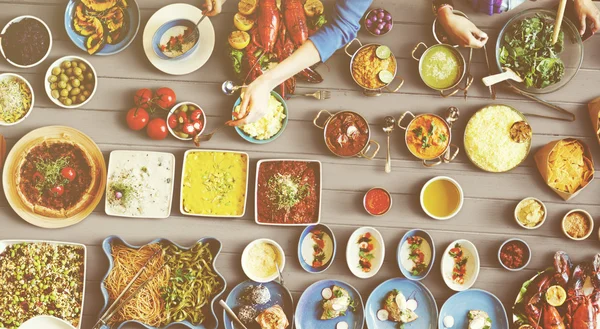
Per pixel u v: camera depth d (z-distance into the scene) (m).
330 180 2.24
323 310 2.22
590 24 2.20
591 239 2.24
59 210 2.21
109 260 2.18
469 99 2.25
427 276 2.24
